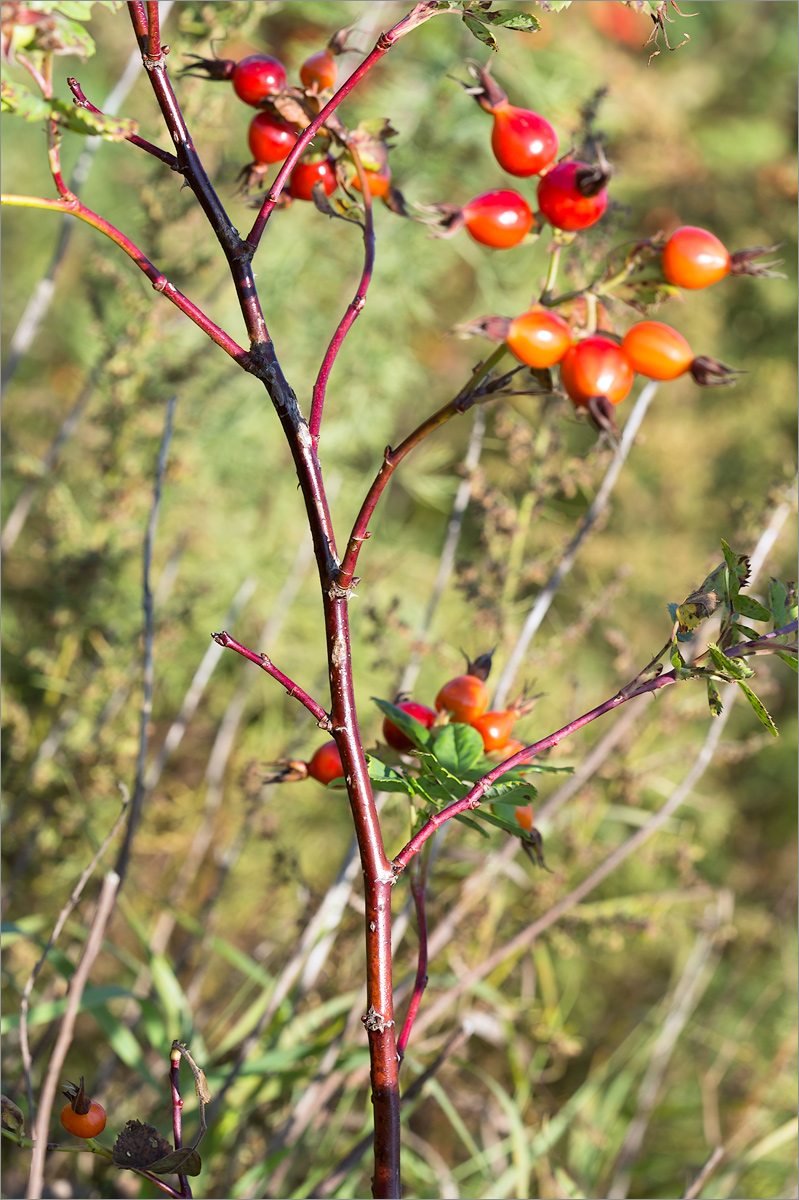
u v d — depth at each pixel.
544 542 1.25
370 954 0.62
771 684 1.17
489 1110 1.09
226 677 1.74
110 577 1.27
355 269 1.94
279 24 1.90
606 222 0.87
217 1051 0.90
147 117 1.74
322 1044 0.85
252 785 1.02
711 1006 1.68
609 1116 1.17
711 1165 0.77
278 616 1.29
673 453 2.46
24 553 1.40
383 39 0.63
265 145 0.68
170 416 0.80
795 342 2.78
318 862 1.75
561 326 0.64
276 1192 0.84
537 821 0.98
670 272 0.64
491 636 0.96
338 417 1.99
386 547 2.06
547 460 0.94
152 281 0.62
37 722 1.24
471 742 0.65
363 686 1.71
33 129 2.11
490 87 0.66
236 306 1.77
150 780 1.13
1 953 1.06
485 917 1.01
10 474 1.44
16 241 2.25
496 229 0.66
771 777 2.26
